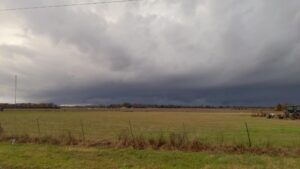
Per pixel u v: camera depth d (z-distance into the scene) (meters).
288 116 100.38
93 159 22.19
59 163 20.86
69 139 29.69
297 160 21.30
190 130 48.53
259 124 68.00
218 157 22.53
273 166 19.56
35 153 24.47
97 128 52.19
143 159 22.12
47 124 62.22
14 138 31.52
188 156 22.95
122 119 90.19
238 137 37.34
